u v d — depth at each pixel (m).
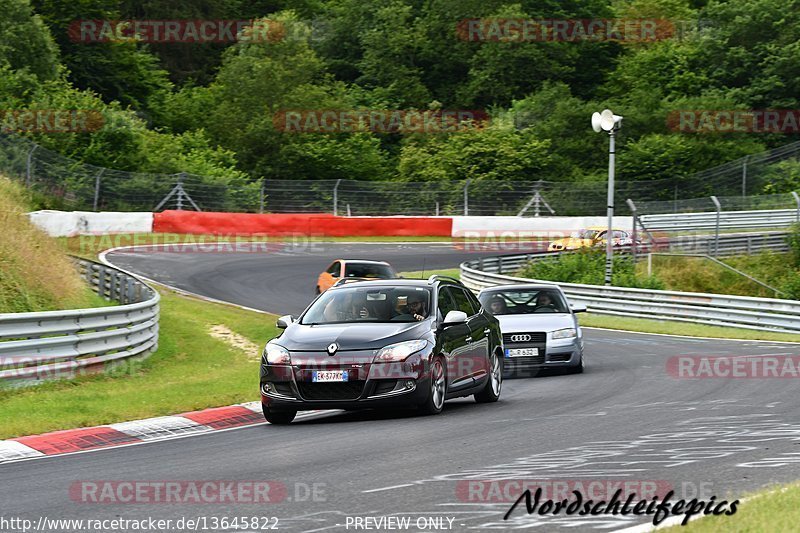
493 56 189.12
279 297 74.62
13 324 34.41
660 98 178.50
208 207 111.31
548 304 44.78
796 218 114.50
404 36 197.75
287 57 170.62
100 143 122.25
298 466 21.16
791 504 15.56
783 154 152.62
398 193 119.81
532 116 172.50
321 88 167.25
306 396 27.70
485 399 32.81
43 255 54.22
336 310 30.55
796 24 184.88
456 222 116.00
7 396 32.53
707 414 28.30
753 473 19.52
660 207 115.62
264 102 164.00
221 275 82.81
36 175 103.12
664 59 189.62
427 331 29.12
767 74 178.25
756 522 14.43
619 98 185.88
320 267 90.38
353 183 118.62
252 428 27.70
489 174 148.25
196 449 23.98
